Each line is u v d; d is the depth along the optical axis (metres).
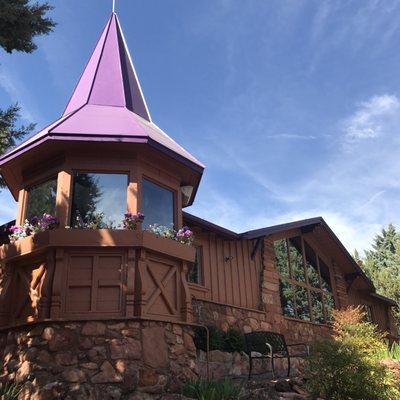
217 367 9.45
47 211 8.48
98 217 7.97
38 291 7.70
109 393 6.50
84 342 6.84
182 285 8.28
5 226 10.80
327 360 7.53
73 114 9.10
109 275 7.47
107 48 11.31
